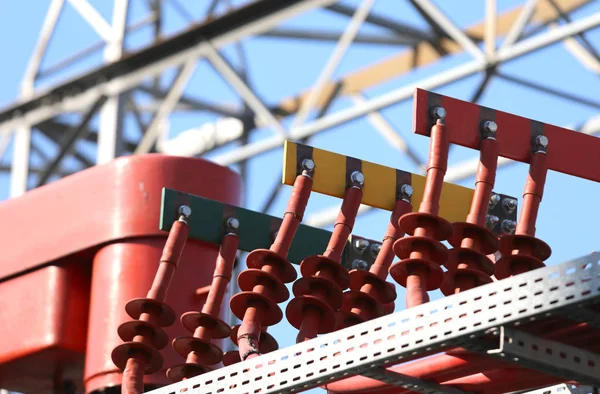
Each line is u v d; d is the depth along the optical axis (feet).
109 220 75.97
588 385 51.90
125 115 132.77
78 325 76.84
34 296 77.77
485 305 48.44
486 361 54.08
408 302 54.90
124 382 61.11
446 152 57.88
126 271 74.38
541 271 47.70
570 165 61.00
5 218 80.64
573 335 51.26
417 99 58.59
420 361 55.52
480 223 57.57
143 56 131.85
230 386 53.36
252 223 67.46
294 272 60.49
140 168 76.48
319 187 62.85
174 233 65.05
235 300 59.47
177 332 71.82
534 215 59.11
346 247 70.79
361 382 58.39
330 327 58.95
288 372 52.06
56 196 78.95
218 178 77.15
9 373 78.74
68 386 79.56
